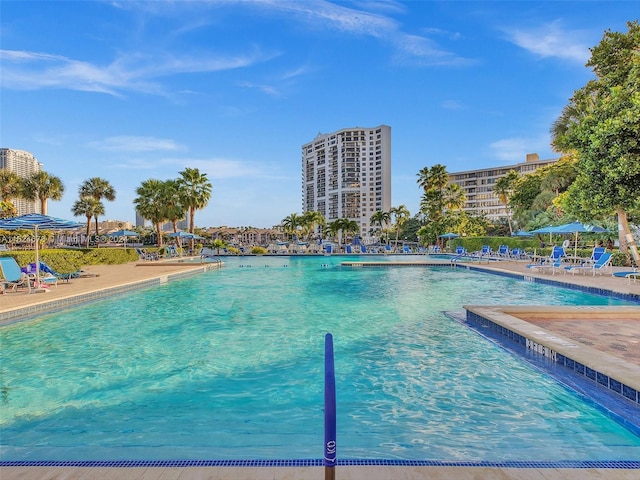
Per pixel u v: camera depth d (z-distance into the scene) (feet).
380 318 28.68
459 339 22.43
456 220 142.00
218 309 32.76
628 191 32.89
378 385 15.61
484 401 13.99
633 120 30.66
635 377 13.01
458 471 8.26
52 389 15.64
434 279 55.47
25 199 153.58
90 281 46.75
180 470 8.29
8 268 38.11
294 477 7.98
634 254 43.96
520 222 121.19
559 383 15.51
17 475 8.11
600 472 8.29
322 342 22.21
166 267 71.00
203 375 17.08
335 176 499.10
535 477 8.03
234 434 11.80
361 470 8.26
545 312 24.30
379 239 281.13
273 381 16.34
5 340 23.04
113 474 8.15
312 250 148.87
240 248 150.10
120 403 14.24
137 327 26.25
